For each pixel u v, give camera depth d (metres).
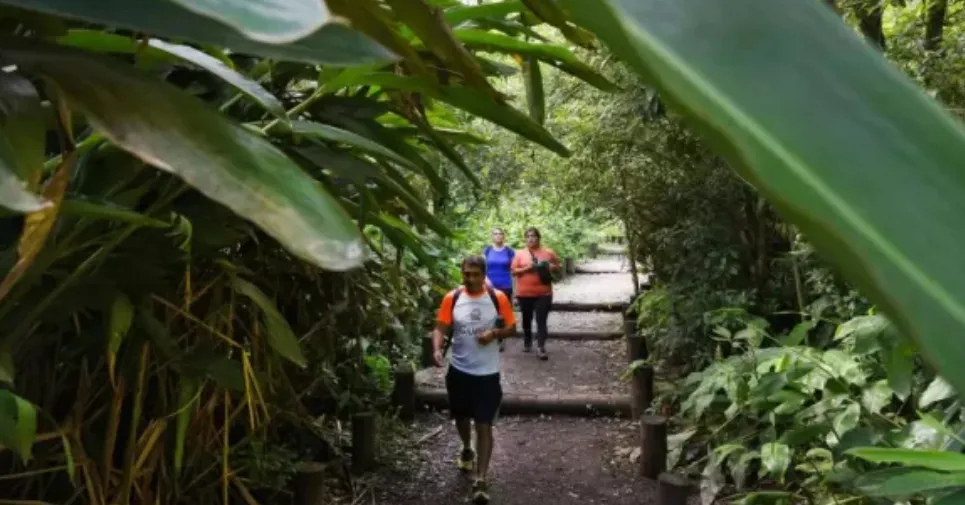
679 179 4.52
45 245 0.78
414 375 4.34
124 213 0.72
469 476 3.43
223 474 1.82
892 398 2.36
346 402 3.53
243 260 1.84
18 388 1.26
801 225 0.19
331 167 1.27
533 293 5.70
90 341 1.29
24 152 0.47
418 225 2.92
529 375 5.20
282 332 1.32
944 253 0.19
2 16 0.60
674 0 0.21
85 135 0.95
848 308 2.99
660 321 4.70
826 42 0.22
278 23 0.32
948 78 2.32
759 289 4.38
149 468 1.50
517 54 1.18
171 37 0.46
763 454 2.27
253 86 0.72
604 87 1.15
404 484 3.32
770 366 2.73
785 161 0.19
